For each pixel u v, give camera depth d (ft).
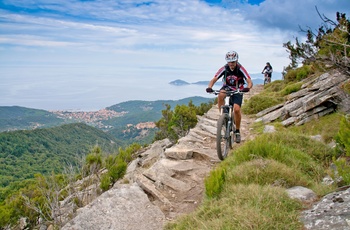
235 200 15.19
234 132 26.91
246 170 18.88
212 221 13.80
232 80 25.21
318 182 18.72
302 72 62.85
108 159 42.42
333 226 11.32
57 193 35.88
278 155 21.31
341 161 16.79
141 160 49.42
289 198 14.57
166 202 20.49
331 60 20.58
